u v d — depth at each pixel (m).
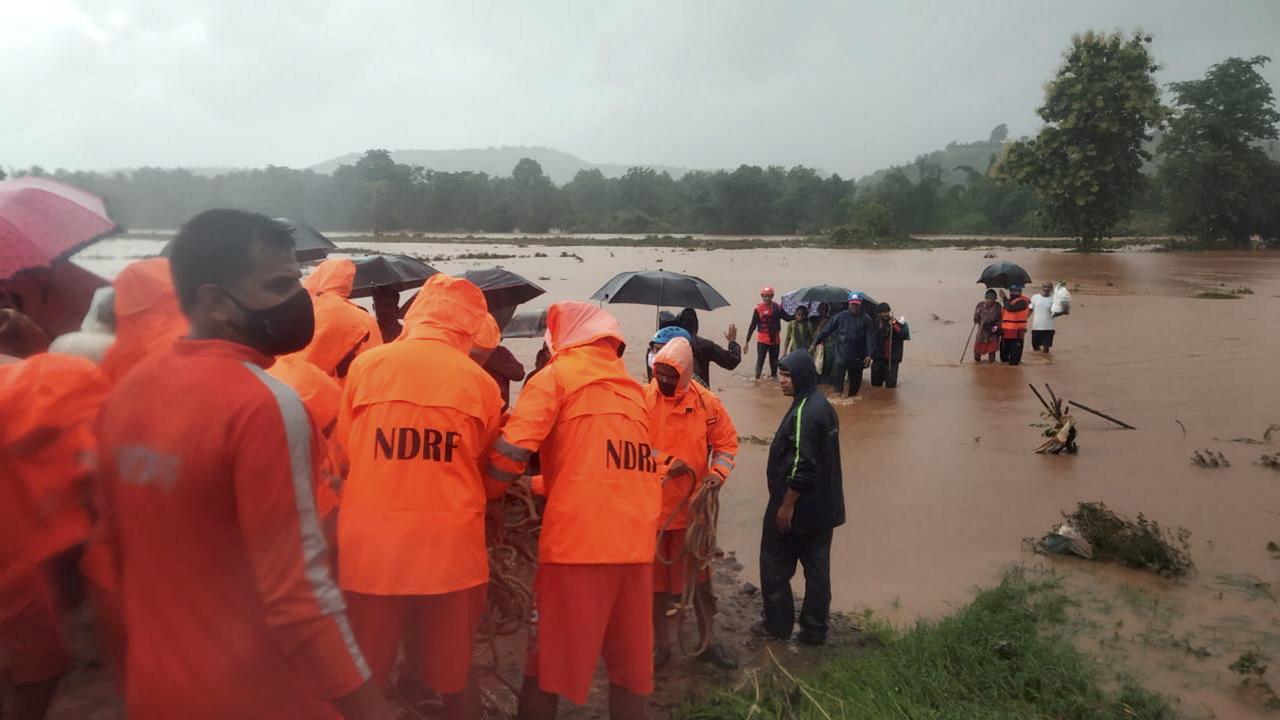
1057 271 42.06
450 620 3.59
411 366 3.68
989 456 10.48
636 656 4.07
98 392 2.96
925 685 4.93
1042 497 8.87
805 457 5.41
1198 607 6.25
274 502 2.18
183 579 2.20
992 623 5.65
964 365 17.23
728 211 105.31
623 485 4.00
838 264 48.69
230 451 2.14
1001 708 4.77
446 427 3.62
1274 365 16.83
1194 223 61.78
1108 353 18.56
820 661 5.41
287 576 2.20
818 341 14.93
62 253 2.52
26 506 2.95
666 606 5.25
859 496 8.90
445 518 3.57
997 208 104.06
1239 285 34.56
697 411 5.27
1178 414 12.77
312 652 2.23
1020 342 17.02
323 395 4.14
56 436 2.92
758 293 30.92
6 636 3.06
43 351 3.05
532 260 49.12
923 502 8.69
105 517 2.37
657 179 123.56
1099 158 56.50
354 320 4.97
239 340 2.30
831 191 107.69
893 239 76.81
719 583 6.69
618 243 74.06
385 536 3.50
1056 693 4.93
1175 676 5.25
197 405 2.14
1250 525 8.03
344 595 3.51
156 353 2.30
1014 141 59.62
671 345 5.16
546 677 3.95
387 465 3.56
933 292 31.80
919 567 7.02
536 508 4.79
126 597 2.27
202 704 2.22
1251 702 4.95
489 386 3.83
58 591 3.10
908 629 5.77
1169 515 8.32
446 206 94.44
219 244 2.21
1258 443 11.02
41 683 3.14
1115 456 10.47
